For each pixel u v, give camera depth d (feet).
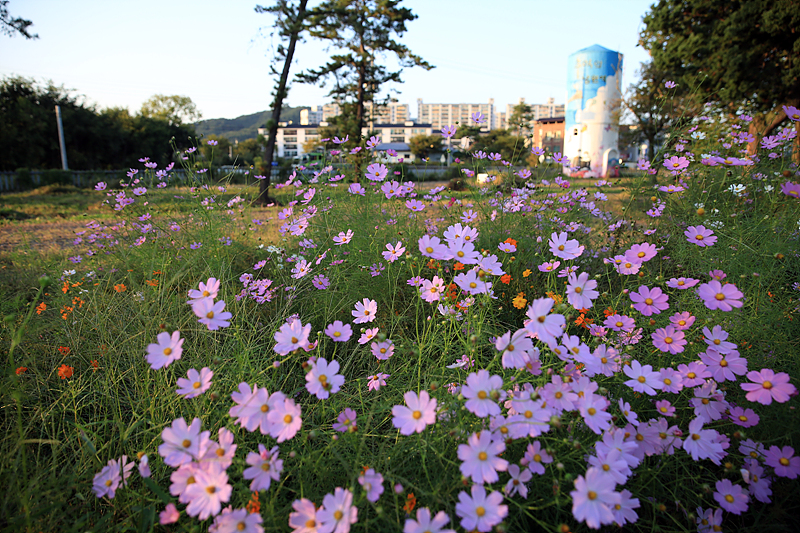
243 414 3.44
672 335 4.65
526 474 3.45
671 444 3.82
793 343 5.15
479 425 3.90
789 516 3.72
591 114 87.92
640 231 9.22
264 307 7.60
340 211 10.21
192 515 3.01
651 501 3.67
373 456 4.12
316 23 53.57
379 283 7.77
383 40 60.39
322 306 7.36
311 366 3.69
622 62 87.30
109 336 6.29
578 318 5.66
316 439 4.55
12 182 65.82
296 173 12.91
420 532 2.73
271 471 3.25
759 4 31.04
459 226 5.34
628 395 4.68
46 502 3.74
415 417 3.34
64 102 110.93
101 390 5.48
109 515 3.74
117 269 9.80
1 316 6.26
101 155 117.29
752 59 32.22
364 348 6.22
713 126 11.07
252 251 11.04
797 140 8.72
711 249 7.03
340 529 2.82
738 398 4.63
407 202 8.16
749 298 5.64
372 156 12.34
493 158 10.67
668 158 8.98
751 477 3.67
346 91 63.31
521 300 5.25
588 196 11.00
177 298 6.48
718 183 9.04
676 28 37.50
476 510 2.90
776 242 6.62
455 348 5.76
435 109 553.23
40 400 5.20
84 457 4.25
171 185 12.89
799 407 4.20
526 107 145.48
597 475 2.98
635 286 6.84
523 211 9.33
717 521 3.60
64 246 16.80
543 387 3.96
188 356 5.89
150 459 4.39
